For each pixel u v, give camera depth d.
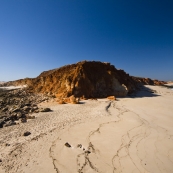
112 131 13.95
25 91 37.00
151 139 12.64
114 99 28.69
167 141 12.39
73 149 10.74
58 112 19.62
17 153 10.11
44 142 11.62
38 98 29.06
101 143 11.70
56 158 9.70
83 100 27.50
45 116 17.81
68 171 8.59
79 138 12.41
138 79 71.94
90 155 10.10
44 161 9.40
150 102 27.47
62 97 29.03
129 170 8.83
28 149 10.62
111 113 19.56
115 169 8.85
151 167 9.16
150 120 17.42
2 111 19.50
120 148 11.08
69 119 16.89
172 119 18.08
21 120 15.81
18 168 8.74
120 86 34.47
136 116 18.61
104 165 9.17
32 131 13.52
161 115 19.56
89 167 8.95
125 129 14.50
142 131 14.16
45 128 14.24
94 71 34.91
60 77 35.16
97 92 32.22
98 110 20.50
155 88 54.97
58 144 11.38
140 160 9.77
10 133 13.02
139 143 11.91
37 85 39.78
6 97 30.23
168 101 29.00
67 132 13.47
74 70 33.56
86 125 15.24
